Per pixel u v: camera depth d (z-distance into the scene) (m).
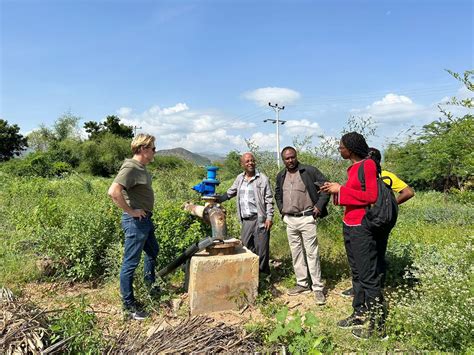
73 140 42.78
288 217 4.73
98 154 40.62
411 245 5.70
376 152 3.96
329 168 7.42
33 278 5.02
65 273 5.09
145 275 4.40
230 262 4.23
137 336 3.19
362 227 3.60
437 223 9.80
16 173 27.16
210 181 4.72
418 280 4.70
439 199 15.05
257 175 4.96
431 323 3.22
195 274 4.09
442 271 3.51
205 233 5.57
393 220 3.50
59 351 2.80
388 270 4.93
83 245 5.07
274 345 3.20
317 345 3.06
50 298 4.48
